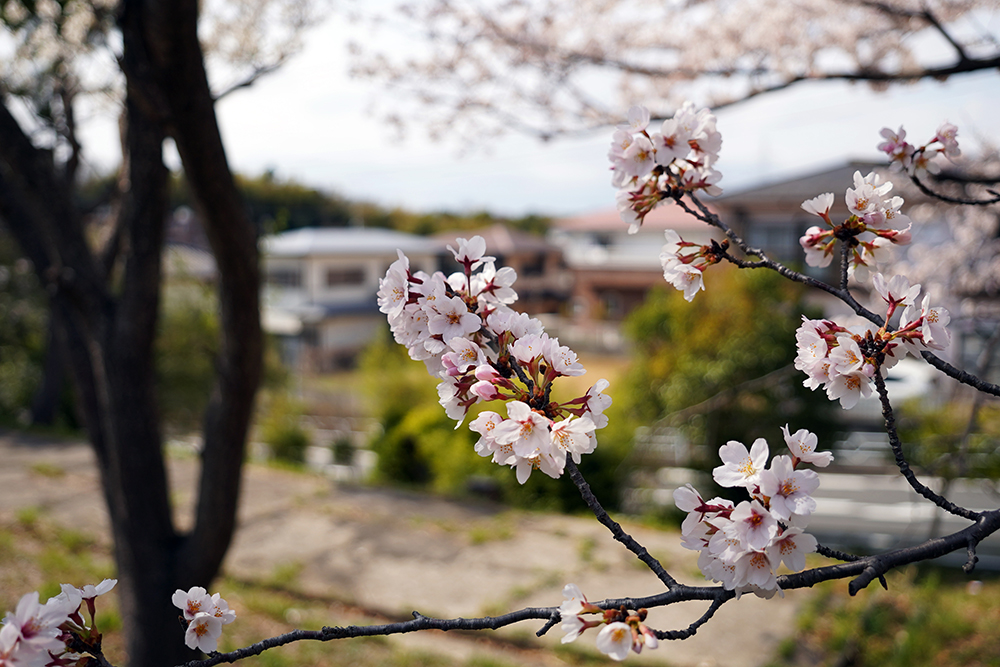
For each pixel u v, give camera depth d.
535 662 4.95
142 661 3.76
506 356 1.27
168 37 2.66
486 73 5.39
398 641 5.17
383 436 11.13
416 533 7.26
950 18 4.30
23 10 4.05
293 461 13.46
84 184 10.42
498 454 1.20
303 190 41.09
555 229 41.81
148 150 3.68
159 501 3.85
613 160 1.43
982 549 8.27
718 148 1.43
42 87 4.59
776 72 4.77
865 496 11.45
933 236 8.33
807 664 4.79
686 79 4.84
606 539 7.19
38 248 4.17
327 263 30.03
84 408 4.07
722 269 10.59
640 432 9.72
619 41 5.30
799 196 18.61
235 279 3.36
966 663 4.90
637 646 1.02
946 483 4.24
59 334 4.12
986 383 1.20
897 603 5.83
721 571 1.11
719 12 5.07
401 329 1.31
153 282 3.81
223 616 1.22
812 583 1.12
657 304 10.98
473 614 5.51
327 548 6.78
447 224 49.38
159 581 3.79
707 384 9.97
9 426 10.97
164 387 13.98
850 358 1.20
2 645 0.99
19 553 6.01
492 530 7.39
